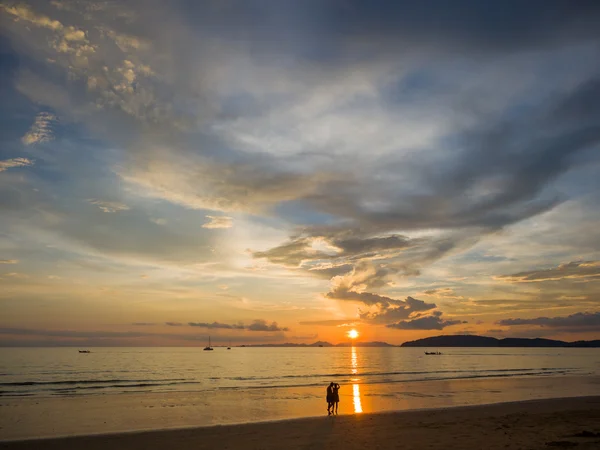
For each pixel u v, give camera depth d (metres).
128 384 57.81
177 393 45.72
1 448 19.25
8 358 148.00
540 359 169.38
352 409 33.75
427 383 58.34
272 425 23.84
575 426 21.17
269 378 70.94
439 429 20.97
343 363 137.38
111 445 19.42
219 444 19.12
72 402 37.31
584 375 75.50
